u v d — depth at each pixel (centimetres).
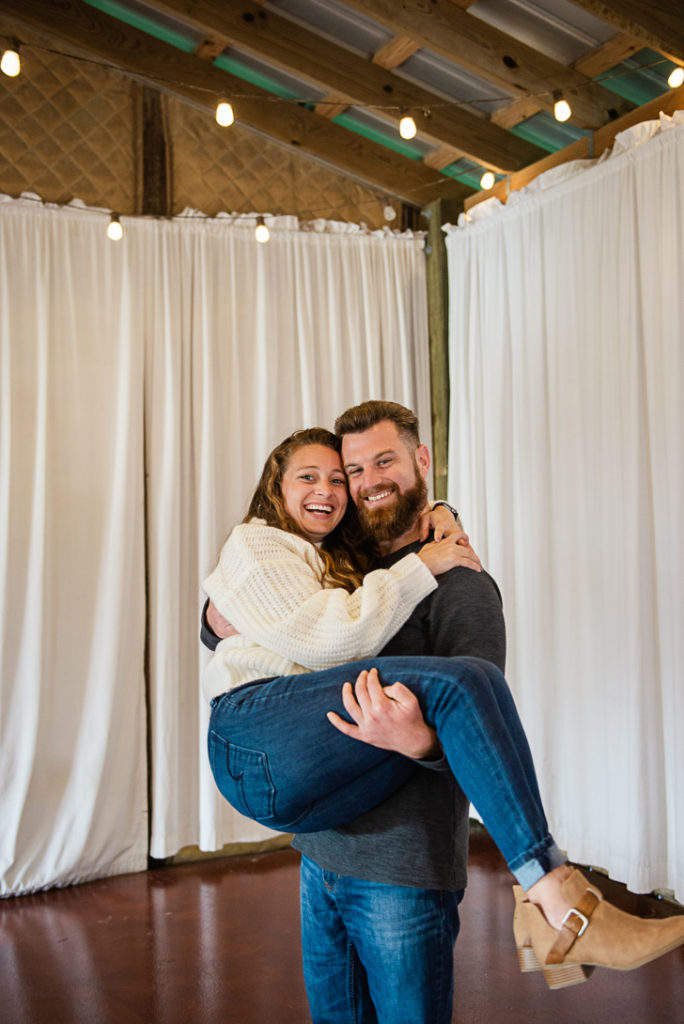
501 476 443
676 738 350
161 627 429
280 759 163
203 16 400
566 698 407
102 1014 291
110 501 424
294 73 423
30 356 416
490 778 143
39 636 404
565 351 411
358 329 484
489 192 487
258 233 419
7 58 294
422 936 166
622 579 377
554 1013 285
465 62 391
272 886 403
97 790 411
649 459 371
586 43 395
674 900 363
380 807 170
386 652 176
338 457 205
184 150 457
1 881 394
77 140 435
